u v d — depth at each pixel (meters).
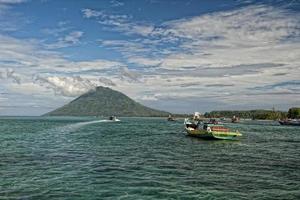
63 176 29.95
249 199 23.34
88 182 27.59
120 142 66.56
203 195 24.03
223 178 30.12
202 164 38.28
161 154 47.19
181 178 29.77
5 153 46.34
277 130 133.12
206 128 82.31
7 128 123.19
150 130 118.00
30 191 24.41
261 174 32.41
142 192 24.56
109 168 34.53
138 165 36.75
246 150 54.88
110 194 23.91
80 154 45.91
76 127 136.38
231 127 154.62
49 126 144.75
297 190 26.14
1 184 26.55
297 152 52.53
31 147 54.75
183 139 76.81
